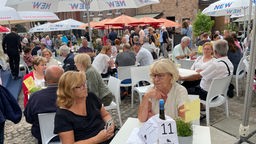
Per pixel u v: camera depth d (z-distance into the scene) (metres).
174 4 24.84
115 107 4.24
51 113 2.58
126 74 5.72
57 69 2.72
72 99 2.23
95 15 30.19
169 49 14.97
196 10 23.36
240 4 5.83
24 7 4.71
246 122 3.19
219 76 3.88
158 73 2.33
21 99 6.82
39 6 4.79
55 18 8.19
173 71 2.34
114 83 4.34
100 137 2.25
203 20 17.52
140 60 6.50
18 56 8.81
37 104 2.64
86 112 2.36
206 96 3.95
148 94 2.38
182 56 6.93
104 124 2.50
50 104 2.64
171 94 2.36
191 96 2.65
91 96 2.51
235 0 6.02
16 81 8.51
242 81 6.65
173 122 1.61
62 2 5.34
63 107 2.25
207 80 3.95
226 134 3.80
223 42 4.04
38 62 4.47
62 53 7.12
